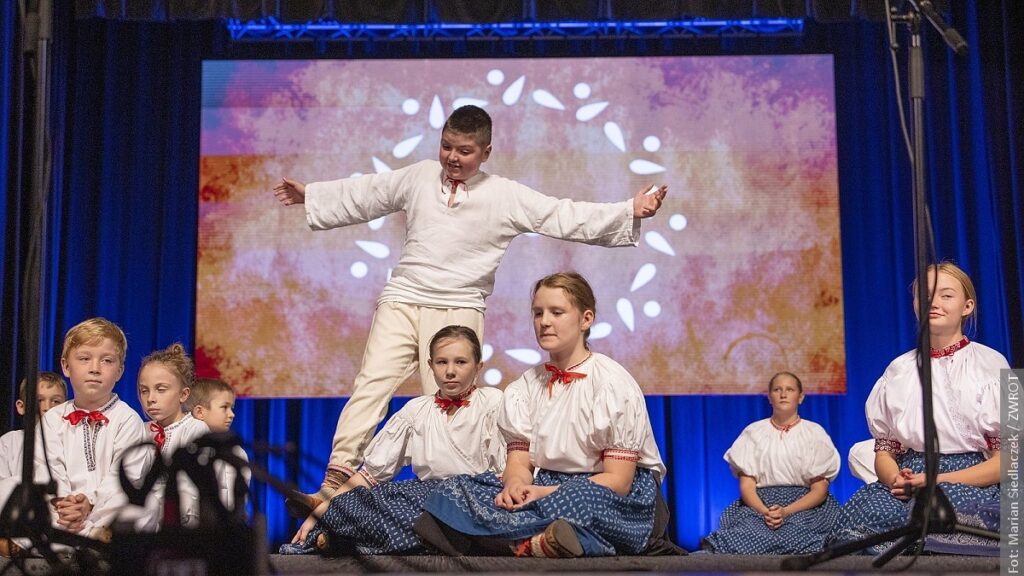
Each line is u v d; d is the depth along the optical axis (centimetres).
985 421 263
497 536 253
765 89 559
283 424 560
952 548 254
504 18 551
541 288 271
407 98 562
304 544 297
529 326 548
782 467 458
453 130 343
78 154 569
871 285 563
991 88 559
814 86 558
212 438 183
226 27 579
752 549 427
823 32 573
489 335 548
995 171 553
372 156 561
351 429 339
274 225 558
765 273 549
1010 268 546
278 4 552
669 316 548
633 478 269
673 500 555
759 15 550
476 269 349
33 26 219
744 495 461
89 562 207
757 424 474
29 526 201
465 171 348
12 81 502
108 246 568
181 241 572
